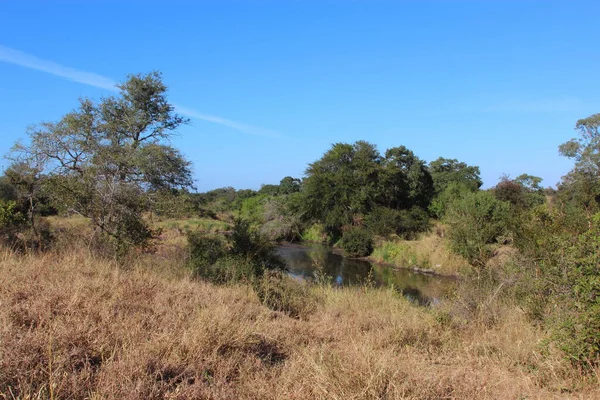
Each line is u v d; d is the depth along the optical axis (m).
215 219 44.25
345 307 8.85
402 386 3.63
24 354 3.43
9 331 3.77
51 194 11.16
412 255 26.03
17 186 13.59
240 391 3.69
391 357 4.64
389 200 42.28
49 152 13.85
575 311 5.11
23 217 12.05
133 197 11.78
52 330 4.02
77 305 5.07
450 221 23.08
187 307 5.94
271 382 3.91
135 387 3.26
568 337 4.93
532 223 10.00
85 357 3.74
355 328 6.56
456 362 5.33
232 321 5.27
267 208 44.38
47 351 3.60
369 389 3.52
